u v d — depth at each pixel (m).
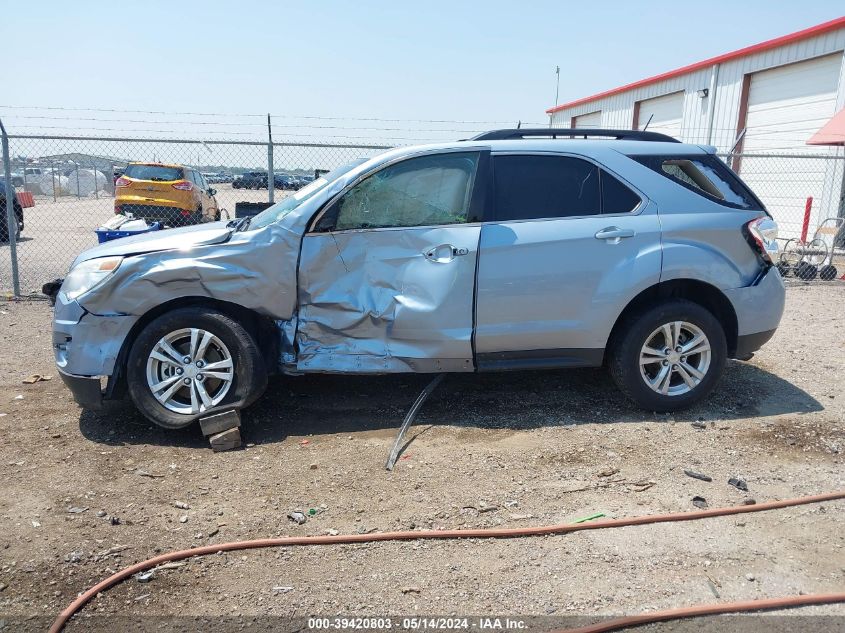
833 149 14.40
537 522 3.39
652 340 4.65
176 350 4.32
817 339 6.98
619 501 3.59
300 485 3.79
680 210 4.60
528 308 4.45
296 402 5.01
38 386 5.37
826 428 4.54
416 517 3.45
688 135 19.47
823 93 14.70
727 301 4.65
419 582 2.92
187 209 15.41
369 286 4.44
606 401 5.04
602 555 3.10
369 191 4.46
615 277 4.46
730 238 4.61
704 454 4.16
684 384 4.73
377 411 4.86
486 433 4.47
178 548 3.18
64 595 2.84
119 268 4.21
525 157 4.58
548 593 2.82
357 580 2.94
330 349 4.50
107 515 3.46
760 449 4.23
